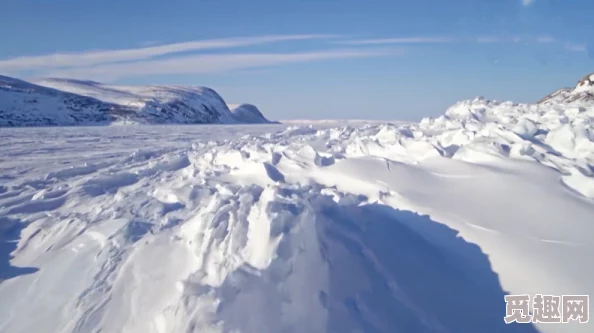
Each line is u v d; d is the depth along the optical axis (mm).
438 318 2848
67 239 4395
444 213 3754
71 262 3938
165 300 3129
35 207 5531
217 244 3367
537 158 4492
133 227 4375
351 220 3766
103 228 4406
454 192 4109
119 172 7445
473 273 3146
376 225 3760
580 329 2607
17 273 3926
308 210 3398
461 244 3418
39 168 9430
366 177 4746
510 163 4387
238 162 6492
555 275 2910
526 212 3541
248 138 11805
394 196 4230
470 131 5492
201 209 4781
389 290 3037
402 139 5723
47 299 3500
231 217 3631
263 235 3107
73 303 3391
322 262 3061
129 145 15266
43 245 4398
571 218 3367
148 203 5164
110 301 3334
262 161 6023
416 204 3990
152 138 19172
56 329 3168
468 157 4766
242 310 2662
